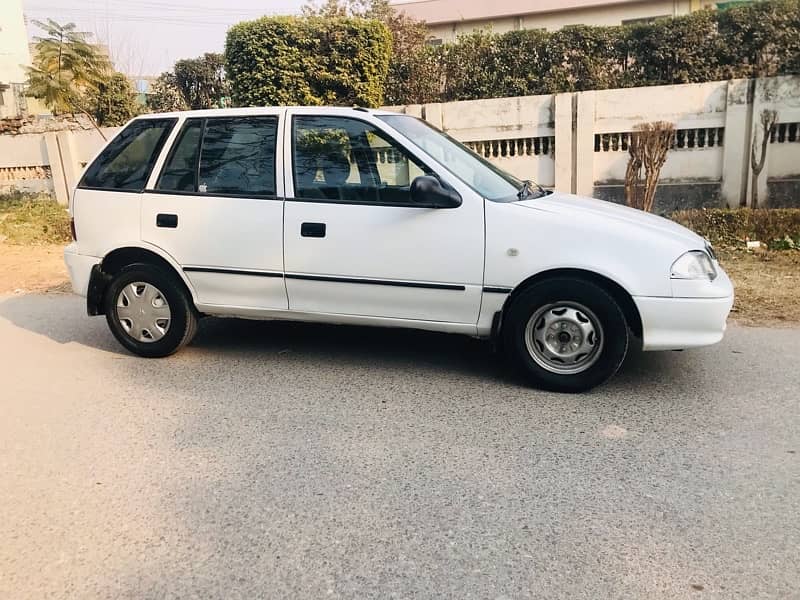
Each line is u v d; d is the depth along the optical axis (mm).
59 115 15398
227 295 5020
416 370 4969
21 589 2609
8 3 22797
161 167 5129
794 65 9984
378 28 10938
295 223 4715
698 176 9906
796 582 2543
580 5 23594
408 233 4480
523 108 10430
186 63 22078
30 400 4551
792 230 8633
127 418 4215
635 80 10773
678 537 2840
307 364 5160
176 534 2947
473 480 3348
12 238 11227
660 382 4605
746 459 3502
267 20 10641
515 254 4293
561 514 3033
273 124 4898
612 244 4160
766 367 4840
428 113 10891
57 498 3268
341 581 2607
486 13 24469
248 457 3648
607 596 2488
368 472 3449
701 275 4152
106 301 5359
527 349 4430
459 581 2590
